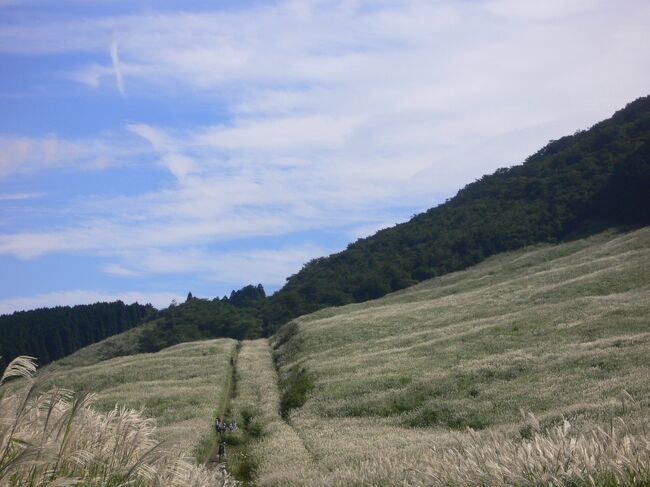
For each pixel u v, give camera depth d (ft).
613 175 250.57
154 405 115.65
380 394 96.43
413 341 135.64
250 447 82.17
